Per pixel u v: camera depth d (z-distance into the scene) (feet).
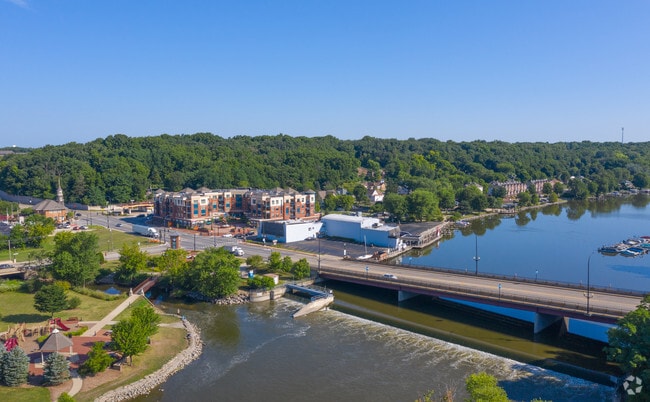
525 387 227.20
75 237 396.57
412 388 227.40
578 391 223.10
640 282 426.92
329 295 357.41
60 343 226.17
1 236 515.09
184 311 341.21
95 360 228.22
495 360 257.14
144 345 241.14
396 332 298.97
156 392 224.33
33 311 315.17
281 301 364.58
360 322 317.42
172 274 380.58
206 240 572.51
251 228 654.94
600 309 269.03
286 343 282.36
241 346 277.85
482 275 368.07
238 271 382.63
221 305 354.13
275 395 222.28
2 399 203.00
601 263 497.87
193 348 270.87
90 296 354.33
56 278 374.63
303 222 579.07
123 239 576.61
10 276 419.95
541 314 291.99
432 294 335.06
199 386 230.48
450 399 196.34
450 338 288.71
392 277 364.17
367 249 521.65
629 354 207.10
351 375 241.14
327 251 504.84
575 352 267.18
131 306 329.52
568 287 328.90
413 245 574.56
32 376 225.35
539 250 562.66
